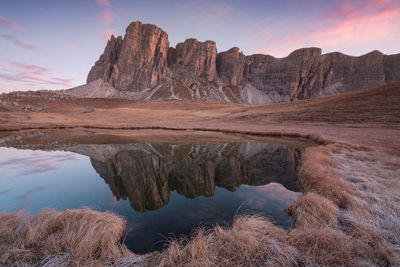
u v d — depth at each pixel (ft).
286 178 31.96
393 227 13.97
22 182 30.30
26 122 155.12
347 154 41.73
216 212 19.22
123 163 43.62
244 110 239.50
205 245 11.55
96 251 11.60
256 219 15.37
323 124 122.62
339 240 11.73
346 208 17.48
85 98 538.47
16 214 14.39
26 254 10.86
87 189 27.25
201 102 411.95
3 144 69.46
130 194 25.27
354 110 135.64
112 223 14.35
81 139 82.94
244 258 10.74
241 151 57.16
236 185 28.53
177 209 20.03
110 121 191.01
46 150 58.23
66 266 10.15
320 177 24.17
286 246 11.57
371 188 21.56
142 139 83.15
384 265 10.25
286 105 220.02
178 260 10.75
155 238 14.42
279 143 70.95
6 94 490.90
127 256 11.38
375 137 70.28
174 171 37.04
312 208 16.58
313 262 10.36
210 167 40.04
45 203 22.65
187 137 90.43
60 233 12.66
